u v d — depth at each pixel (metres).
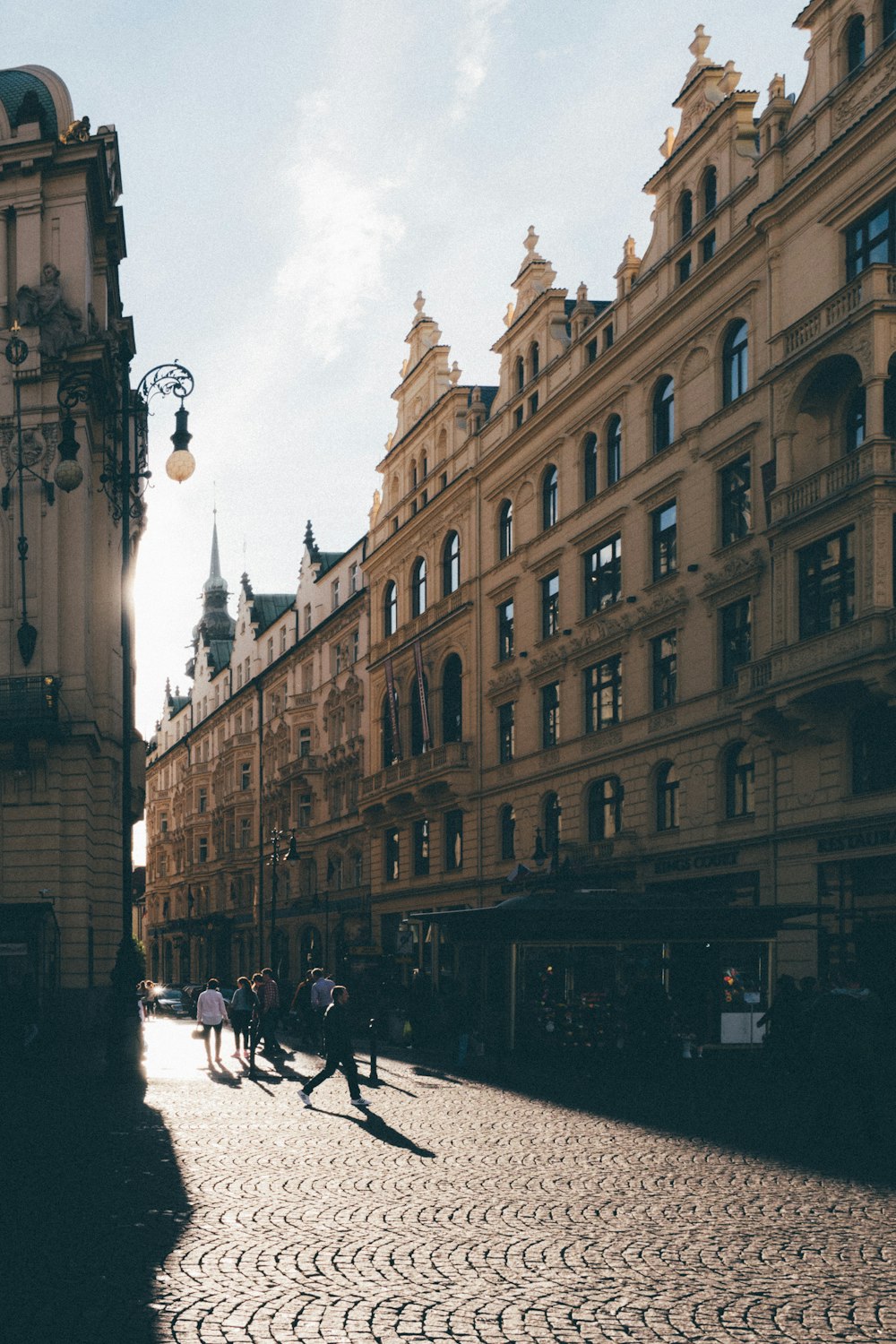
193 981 93.19
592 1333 7.14
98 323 37.84
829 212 27.03
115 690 37.06
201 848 93.38
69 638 34.69
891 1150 13.88
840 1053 14.34
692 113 34.19
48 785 33.84
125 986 22.06
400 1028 32.06
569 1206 10.77
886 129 25.30
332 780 64.31
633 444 35.81
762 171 29.88
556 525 40.28
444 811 48.47
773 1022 21.33
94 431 37.22
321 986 31.16
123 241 41.84
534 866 40.50
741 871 29.66
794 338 27.23
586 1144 14.40
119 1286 8.06
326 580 68.56
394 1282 8.23
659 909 23.62
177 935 98.75
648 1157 13.45
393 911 53.34
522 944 25.36
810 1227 9.92
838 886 26.14
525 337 43.88
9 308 36.03
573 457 39.47
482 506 46.41
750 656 29.98
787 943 27.55
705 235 32.62
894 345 24.14
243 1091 20.73
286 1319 7.36
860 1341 7.04
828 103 27.50
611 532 36.88
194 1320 7.32
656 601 34.00
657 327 34.56
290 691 73.62
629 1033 23.53
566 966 26.31
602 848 35.91
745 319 30.67
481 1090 20.66
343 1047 18.50
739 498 30.81
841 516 25.08
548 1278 8.36
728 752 30.86
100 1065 25.98
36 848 33.56
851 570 25.31
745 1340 7.05
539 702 41.25
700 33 34.19
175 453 22.34
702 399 32.38
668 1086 21.17
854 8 27.09
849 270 26.78
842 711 26.12
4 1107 17.78
